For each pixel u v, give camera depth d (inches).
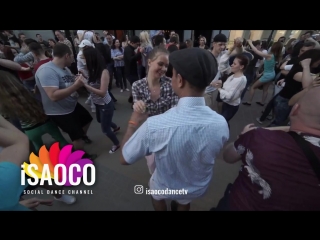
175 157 33.8
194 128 30.9
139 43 157.5
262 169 31.0
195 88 30.4
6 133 28.2
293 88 92.5
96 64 78.5
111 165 98.3
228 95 94.7
